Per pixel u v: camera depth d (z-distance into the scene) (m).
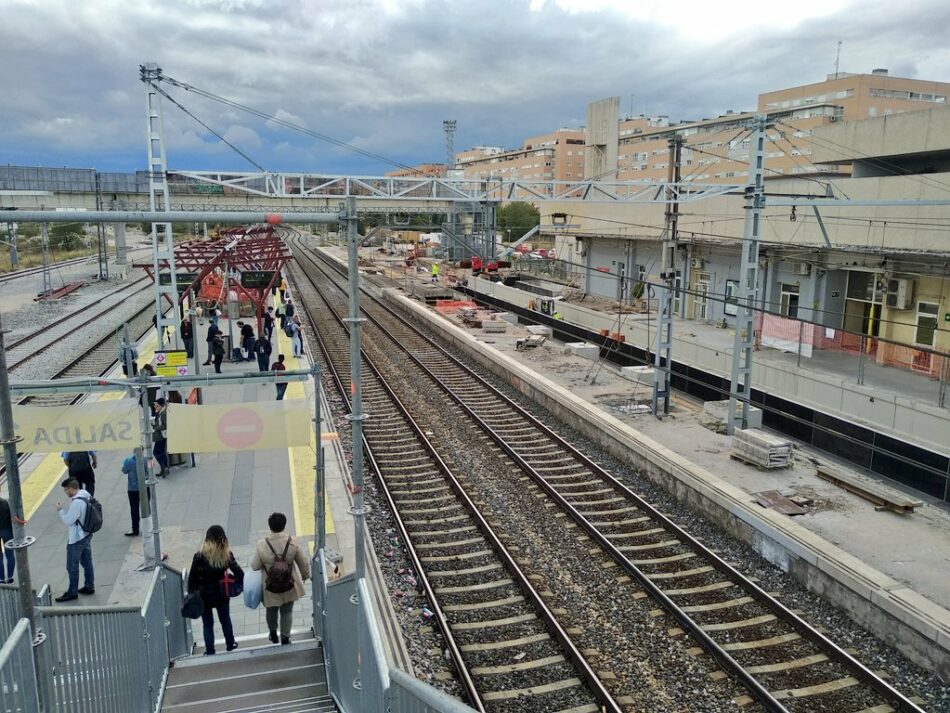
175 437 7.64
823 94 63.84
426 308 37.91
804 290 28.31
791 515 12.42
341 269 67.25
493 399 21.61
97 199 27.28
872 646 9.32
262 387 21.55
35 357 25.47
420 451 16.64
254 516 12.02
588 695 8.17
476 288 48.56
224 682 7.37
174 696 7.17
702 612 9.91
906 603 9.15
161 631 7.61
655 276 37.53
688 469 13.91
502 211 75.19
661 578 10.84
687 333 29.61
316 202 32.28
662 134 77.56
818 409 19.83
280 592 8.03
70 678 5.28
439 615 9.48
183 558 10.39
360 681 5.81
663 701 8.05
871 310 26.31
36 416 7.42
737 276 31.50
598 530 12.17
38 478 13.57
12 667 4.41
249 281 23.47
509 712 7.84
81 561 9.35
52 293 42.06
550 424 19.11
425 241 86.12
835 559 10.30
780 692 8.26
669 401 19.84
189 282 25.48
